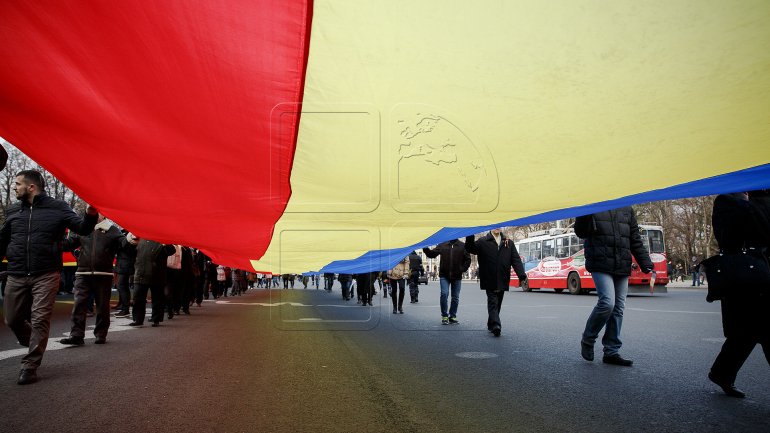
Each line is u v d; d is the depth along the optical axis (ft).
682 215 167.22
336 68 8.91
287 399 14.60
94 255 24.40
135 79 9.46
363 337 27.84
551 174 13.01
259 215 17.90
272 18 7.72
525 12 7.48
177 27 8.07
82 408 13.55
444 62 8.73
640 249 19.90
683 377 17.37
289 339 27.14
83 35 8.37
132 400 14.40
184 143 11.82
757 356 20.90
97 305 24.73
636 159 11.94
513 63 8.71
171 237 22.11
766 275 13.83
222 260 34.17
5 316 16.87
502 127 10.66
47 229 16.85
